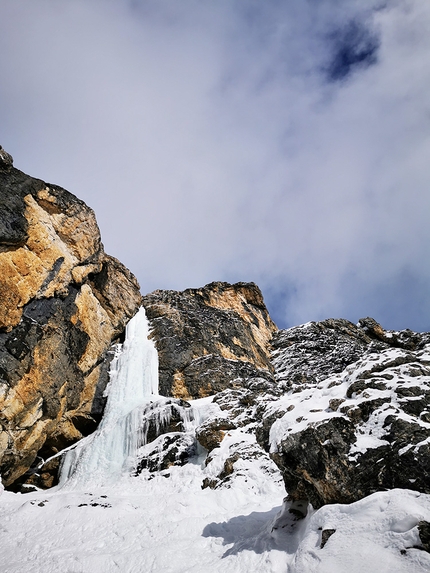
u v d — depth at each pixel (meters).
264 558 6.14
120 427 18.30
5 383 14.45
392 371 7.33
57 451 19.20
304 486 6.75
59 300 18.28
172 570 6.81
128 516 10.35
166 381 23.12
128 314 26.05
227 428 15.78
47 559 8.23
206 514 9.98
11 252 15.61
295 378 23.98
